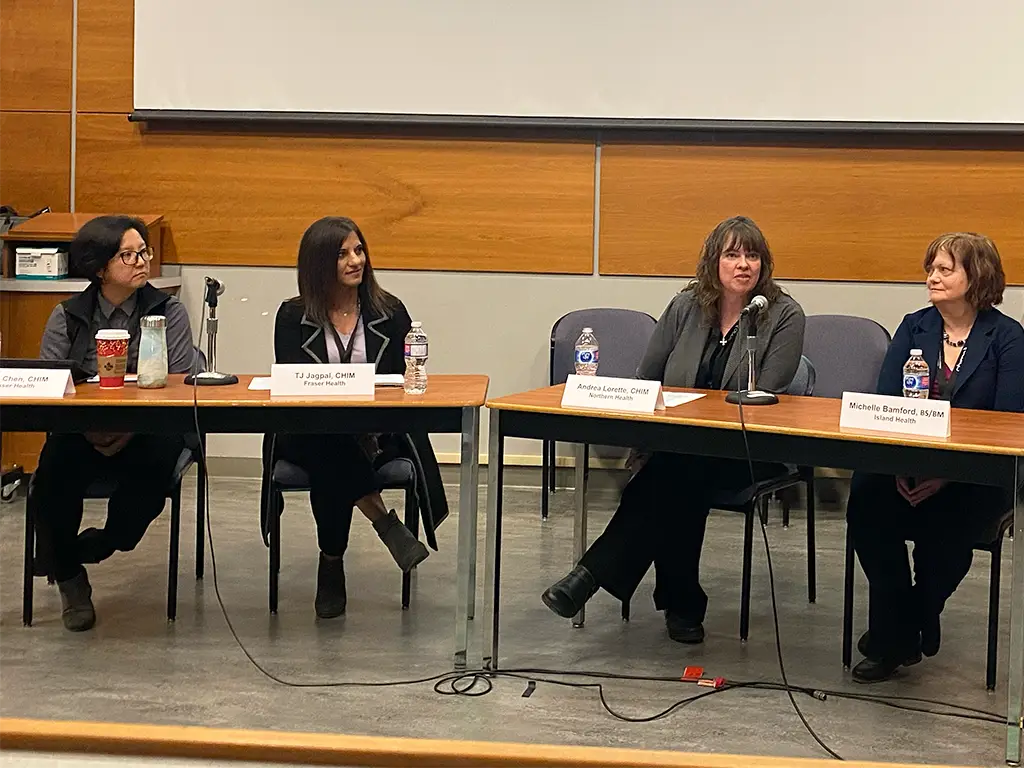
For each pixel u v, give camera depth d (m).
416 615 3.15
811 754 2.28
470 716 2.44
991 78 4.49
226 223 4.92
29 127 4.94
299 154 4.87
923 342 3.07
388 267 4.90
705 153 4.71
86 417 2.67
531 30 4.66
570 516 4.41
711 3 4.58
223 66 4.78
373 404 2.62
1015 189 4.59
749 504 2.97
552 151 4.78
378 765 1.75
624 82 4.65
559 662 2.79
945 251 2.98
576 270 4.83
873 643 2.73
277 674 2.68
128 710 2.44
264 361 4.97
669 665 2.80
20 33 4.90
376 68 4.74
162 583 3.42
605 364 4.32
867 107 4.56
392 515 3.17
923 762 2.25
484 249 4.86
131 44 4.87
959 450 2.28
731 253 3.04
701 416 2.57
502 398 2.79
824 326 4.09
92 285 3.25
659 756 1.74
